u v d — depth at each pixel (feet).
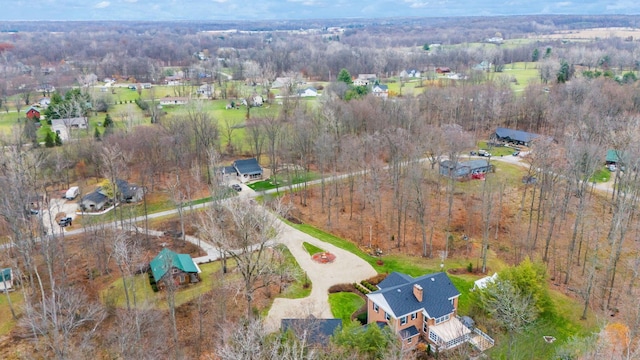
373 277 213.05
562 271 222.89
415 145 294.87
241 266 166.50
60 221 265.13
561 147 315.58
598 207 283.59
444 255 235.20
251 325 126.52
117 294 194.08
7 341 164.14
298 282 205.98
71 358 144.15
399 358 126.31
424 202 257.55
